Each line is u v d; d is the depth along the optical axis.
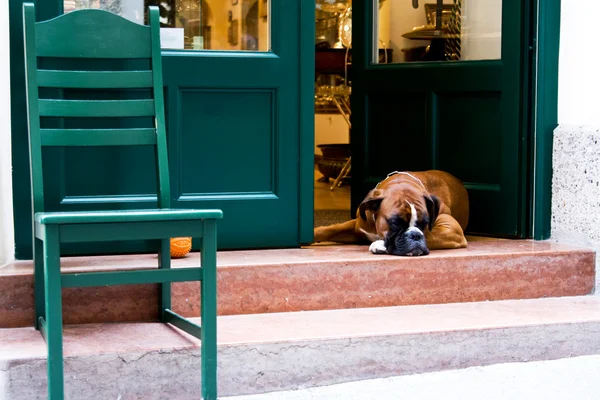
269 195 3.95
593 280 4.05
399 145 4.84
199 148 3.84
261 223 3.94
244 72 3.86
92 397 2.97
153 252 3.82
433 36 4.77
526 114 4.30
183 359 3.06
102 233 2.72
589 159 4.08
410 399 3.09
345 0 7.26
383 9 4.89
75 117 3.41
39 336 3.16
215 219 2.85
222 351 3.12
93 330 3.26
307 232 3.99
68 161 3.68
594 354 3.61
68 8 3.68
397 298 3.74
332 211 5.64
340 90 7.29
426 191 4.04
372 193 4.03
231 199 3.89
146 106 3.23
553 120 4.30
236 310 3.55
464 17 4.66
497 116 4.45
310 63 3.92
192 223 2.83
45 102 3.12
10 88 3.54
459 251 3.94
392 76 4.82
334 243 4.23
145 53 3.24
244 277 3.54
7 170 3.50
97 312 3.37
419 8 4.79
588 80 4.18
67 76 3.15
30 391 2.92
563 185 4.23
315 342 3.22
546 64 4.25
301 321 3.46
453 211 4.34
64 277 2.69
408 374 3.35
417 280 3.76
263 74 3.88
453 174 4.66
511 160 4.38
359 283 3.68
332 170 7.29
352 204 5.05
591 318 3.61
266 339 3.18
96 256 3.72
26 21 3.10
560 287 3.99
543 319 3.57
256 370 3.16
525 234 4.36
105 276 2.74
